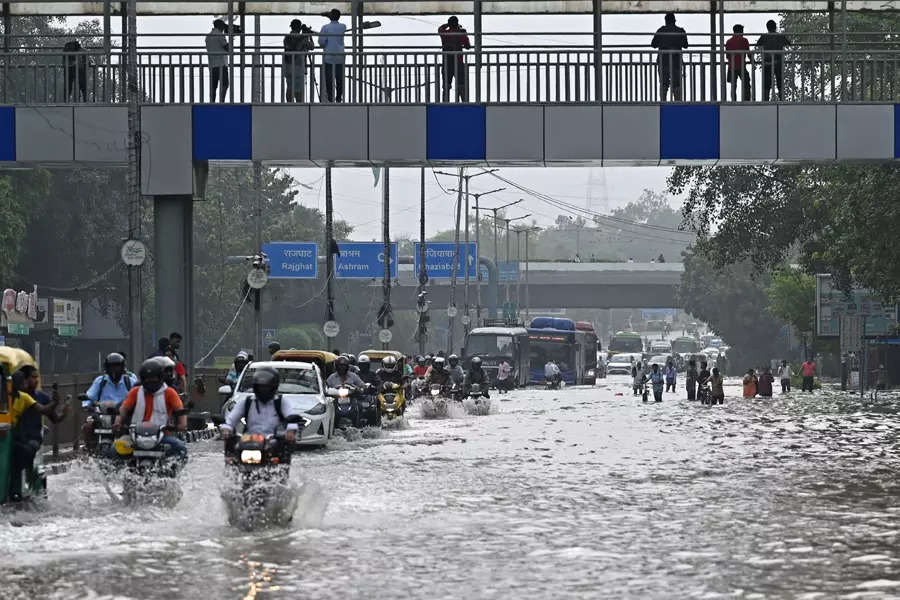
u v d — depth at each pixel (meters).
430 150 78.00
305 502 37.25
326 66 82.06
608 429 77.94
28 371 36.91
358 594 23.92
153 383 36.50
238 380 62.59
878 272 122.06
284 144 77.44
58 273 176.62
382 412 78.56
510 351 161.00
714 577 25.66
